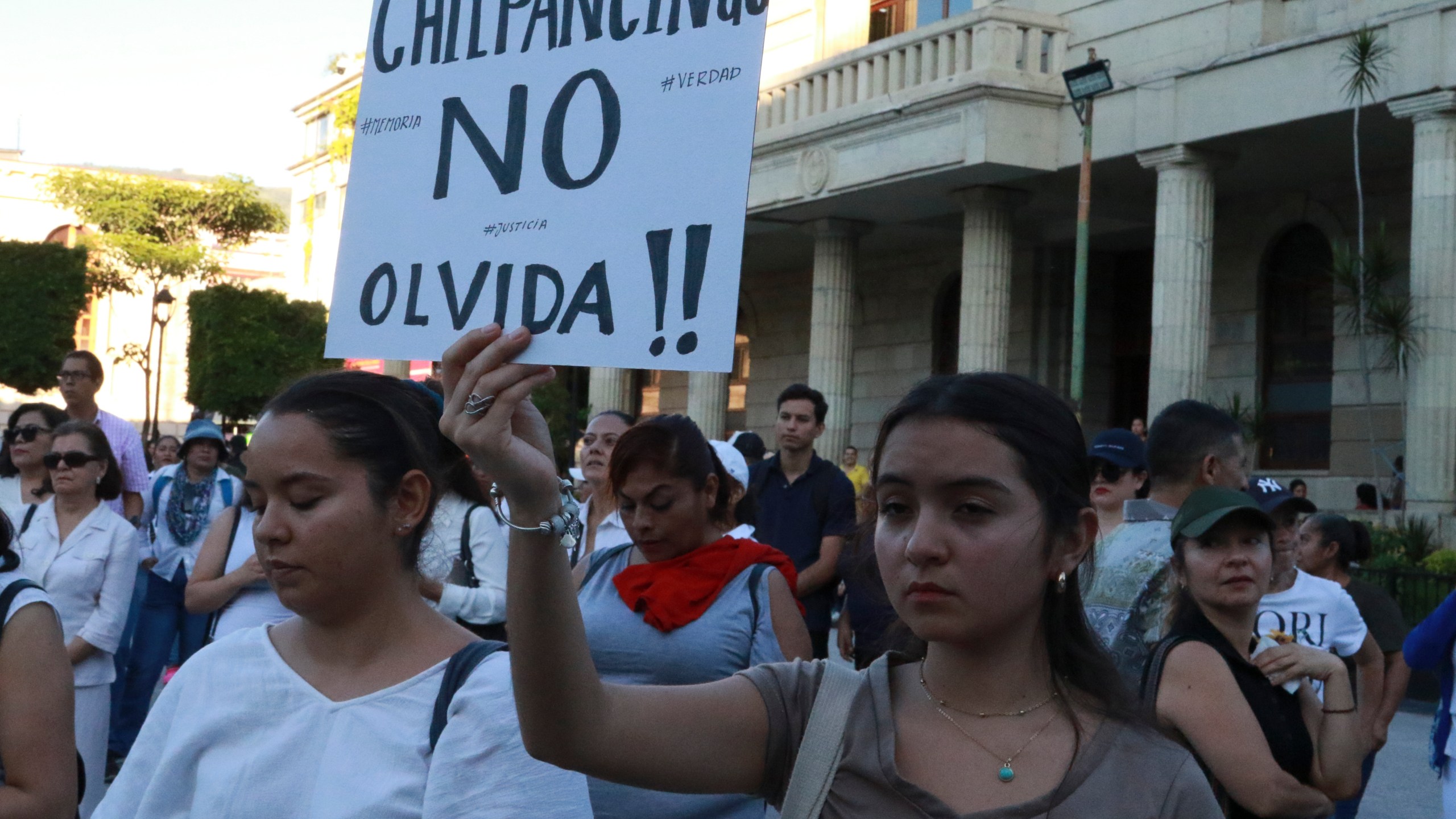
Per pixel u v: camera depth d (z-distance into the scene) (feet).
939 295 80.33
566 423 92.84
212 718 7.73
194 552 27.94
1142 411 76.43
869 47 64.54
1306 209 64.34
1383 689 19.76
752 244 81.30
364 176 8.43
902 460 6.36
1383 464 60.13
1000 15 58.70
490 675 7.52
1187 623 11.43
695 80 7.44
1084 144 52.75
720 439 79.92
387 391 7.98
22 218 183.21
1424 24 48.03
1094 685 6.61
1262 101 52.90
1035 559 6.32
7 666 9.52
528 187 7.84
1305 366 64.80
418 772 7.41
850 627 25.27
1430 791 29.63
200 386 115.24
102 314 186.39
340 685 7.70
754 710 6.81
